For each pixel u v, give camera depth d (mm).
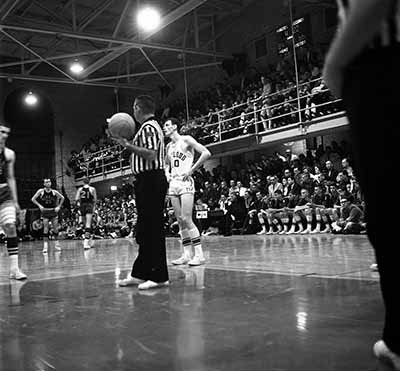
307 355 1707
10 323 2574
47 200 10492
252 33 18812
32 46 21453
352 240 7957
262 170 14250
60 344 2066
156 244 3717
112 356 1842
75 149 25500
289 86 13781
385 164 1170
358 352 1709
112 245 11477
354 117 1231
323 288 3174
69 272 5250
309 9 16156
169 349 1896
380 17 970
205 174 16500
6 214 4906
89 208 10672
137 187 3779
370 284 3252
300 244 7691
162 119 20922
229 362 1682
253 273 4207
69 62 23156
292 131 13125
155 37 20531
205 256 6348
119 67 22297
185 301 2980
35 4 17297
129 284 3826
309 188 11539
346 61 1161
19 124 24188
